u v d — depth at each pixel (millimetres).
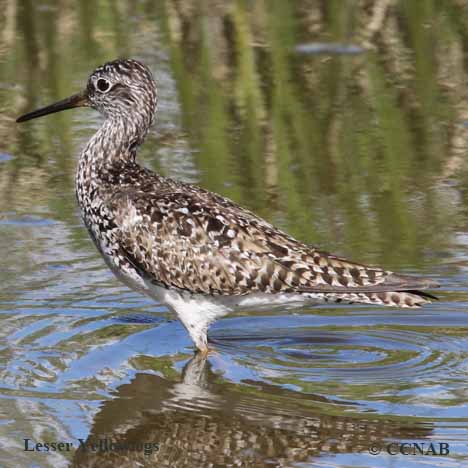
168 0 22125
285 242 11641
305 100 18578
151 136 17344
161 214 11789
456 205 15281
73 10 21938
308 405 10656
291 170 16312
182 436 10164
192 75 19266
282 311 13109
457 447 9812
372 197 15555
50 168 16406
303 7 21812
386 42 20750
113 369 11406
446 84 19141
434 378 11258
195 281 11711
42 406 10570
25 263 13641
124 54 19938
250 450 9906
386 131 17578
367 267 11406
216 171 16172
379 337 12352
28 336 11984
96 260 13852
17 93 18625
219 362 11711
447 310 12852
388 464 9539
